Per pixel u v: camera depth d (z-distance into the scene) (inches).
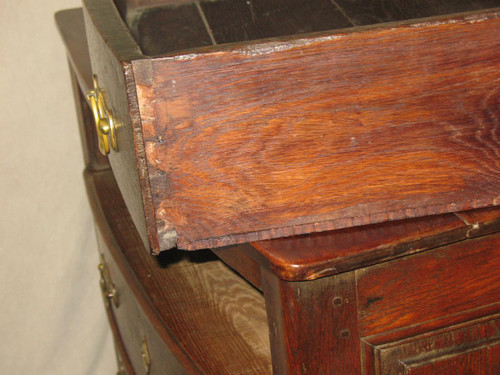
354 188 24.2
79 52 38.0
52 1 51.7
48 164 55.6
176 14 37.9
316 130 23.1
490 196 25.3
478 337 26.8
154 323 35.8
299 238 24.3
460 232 24.4
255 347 33.1
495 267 26.1
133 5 38.1
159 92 21.7
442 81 23.4
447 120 23.9
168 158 22.5
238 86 22.1
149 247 23.5
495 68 23.6
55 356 60.4
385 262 24.3
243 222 23.8
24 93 53.1
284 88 22.4
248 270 26.2
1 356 58.7
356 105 23.1
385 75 22.9
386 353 25.5
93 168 52.5
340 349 24.7
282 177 23.5
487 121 24.3
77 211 57.7
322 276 23.0
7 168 54.5
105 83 25.1
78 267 59.1
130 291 39.9
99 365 62.1
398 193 24.6
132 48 22.6
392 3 37.6
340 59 22.4
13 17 51.1
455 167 24.7
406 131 23.8
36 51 52.4
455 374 26.8
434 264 25.1
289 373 24.6
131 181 24.1
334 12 37.3
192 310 36.8
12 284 57.4
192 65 21.6
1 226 55.7
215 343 33.7
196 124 22.3
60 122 55.0
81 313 60.4
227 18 37.3
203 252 42.8
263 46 21.8
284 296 23.6
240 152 22.9
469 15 22.9
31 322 58.9
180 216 23.3
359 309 24.5
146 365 40.2
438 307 25.7
